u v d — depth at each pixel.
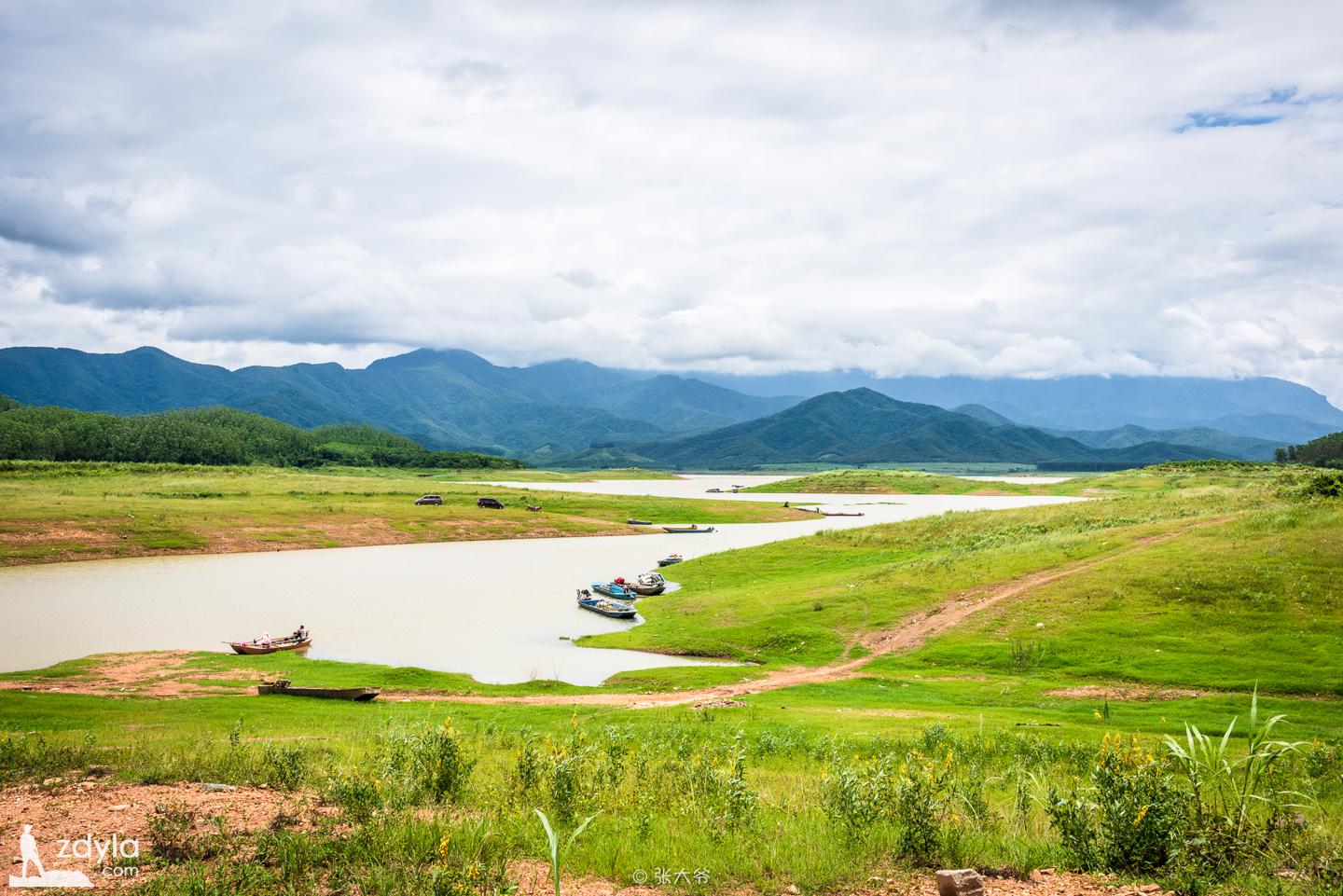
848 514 175.75
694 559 90.19
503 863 10.10
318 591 77.69
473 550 113.88
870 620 52.84
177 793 14.09
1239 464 166.00
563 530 136.62
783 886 10.23
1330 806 16.34
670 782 16.72
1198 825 11.33
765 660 49.19
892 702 36.72
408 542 121.25
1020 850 11.49
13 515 102.06
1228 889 9.84
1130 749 13.09
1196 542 54.03
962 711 34.25
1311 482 65.56
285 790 14.87
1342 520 51.50
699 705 36.09
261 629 60.50
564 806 13.88
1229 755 23.89
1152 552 53.72
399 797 13.61
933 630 48.97
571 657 52.44
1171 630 42.03
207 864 10.13
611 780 16.52
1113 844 11.03
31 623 60.81
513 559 103.69
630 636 58.03
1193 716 31.16
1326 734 27.55
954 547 74.25
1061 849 11.62
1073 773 20.92
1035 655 42.03
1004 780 18.94
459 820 12.20
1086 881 10.21
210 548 103.69
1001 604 50.47
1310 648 37.56
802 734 27.39
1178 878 9.99
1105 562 54.03
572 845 11.37
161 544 101.38
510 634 59.75
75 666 45.44
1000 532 77.75
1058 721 31.30
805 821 13.31
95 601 69.88
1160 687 36.03
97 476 162.25
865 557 78.25
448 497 159.00
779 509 176.38
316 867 10.02
